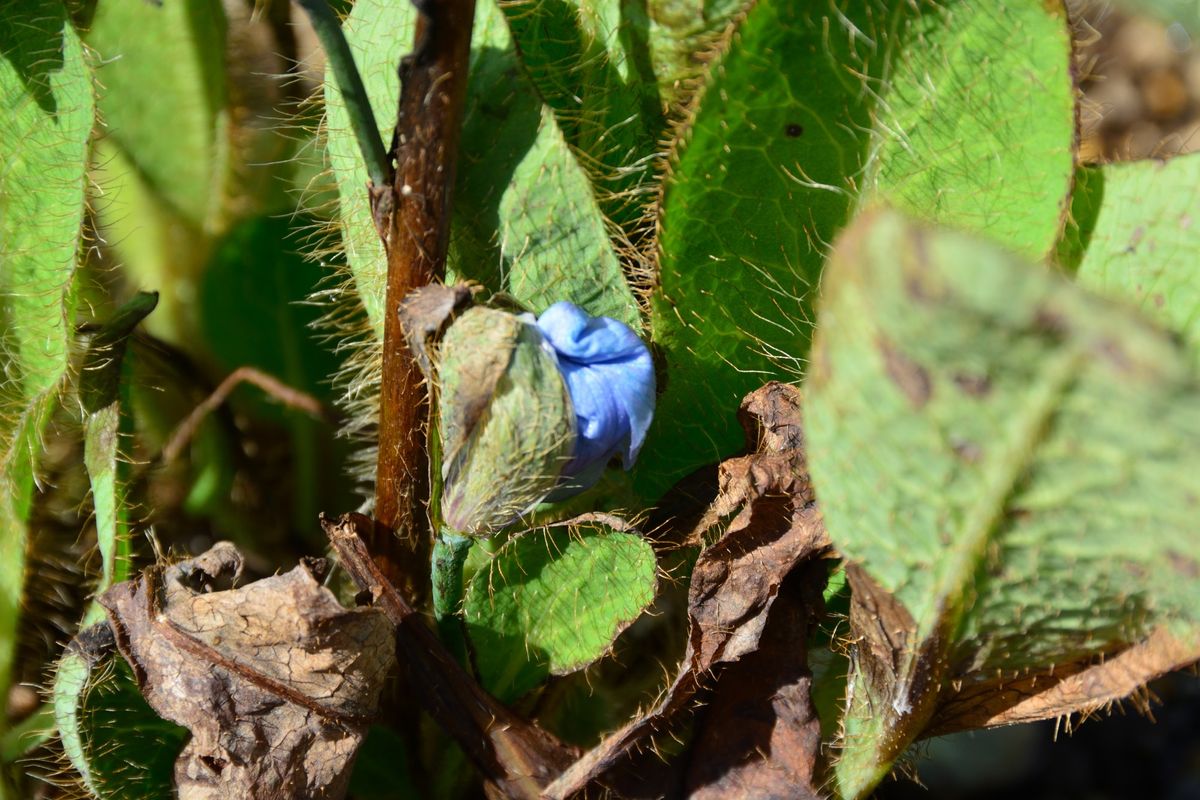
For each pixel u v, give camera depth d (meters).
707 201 0.32
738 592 0.31
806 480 0.31
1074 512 0.28
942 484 0.28
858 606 0.30
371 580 0.32
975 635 0.30
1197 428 0.27
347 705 0.31
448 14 0.30
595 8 0.34
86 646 0.32
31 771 0.35
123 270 0.39
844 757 0.32
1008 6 0.32
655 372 0.33
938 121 0.32
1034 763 0.40
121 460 0.34
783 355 0.33
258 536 0.39
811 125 0.32
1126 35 0.50
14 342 0.34
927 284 0.27
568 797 0.32
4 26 0.34
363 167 0.33
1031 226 0.32
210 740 0.31
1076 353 0.27
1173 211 0.32
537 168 0.32
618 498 0.33
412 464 0.32
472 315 0.30
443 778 0.34
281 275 0.39
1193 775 0.40
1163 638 0.30
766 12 0.31
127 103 0.38
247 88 0.39
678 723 0.32
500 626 0.33
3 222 0.34
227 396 0.39
